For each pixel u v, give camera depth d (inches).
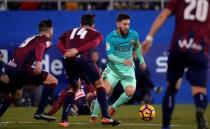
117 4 2244.1
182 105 1929.1
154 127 1216.2
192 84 905.5
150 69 2085.4
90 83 1232.2
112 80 1360.7
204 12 892.6
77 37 1183.6
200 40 891.4
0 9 2207.2
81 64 1189.7
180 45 895.7
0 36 2085.4
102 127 1210.6
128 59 1349.7
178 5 898.7
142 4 2258.9
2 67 1845.5
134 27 2112.5
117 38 1342.3
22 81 1237.1
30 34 2097.7
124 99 1330.0
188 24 895.1
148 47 885.2
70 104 1214.9
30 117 1481.3
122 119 1413.6
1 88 1228.5
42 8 2251.5
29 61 1219.2
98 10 2108.8
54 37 2066.9
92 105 1408.7
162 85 2087.8
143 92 1967.3
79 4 2255.2
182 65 917.2
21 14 2102.6
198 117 896.9
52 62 2032.5
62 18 2105.1
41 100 1283.2
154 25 891.4
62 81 2022.6
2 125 1248.8
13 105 1926.7
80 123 1302.9
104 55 2057.1
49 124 1277.1
